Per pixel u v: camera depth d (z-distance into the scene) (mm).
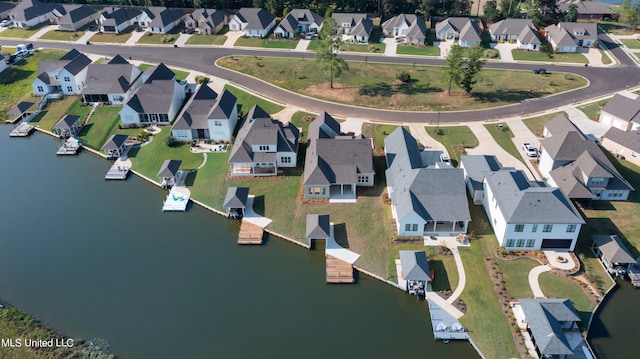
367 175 86812
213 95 114250
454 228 76812
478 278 68562
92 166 98812
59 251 76188
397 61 144000
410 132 105250
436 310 63969
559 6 178875
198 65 140750
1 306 65438
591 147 86438
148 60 143875
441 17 174375
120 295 67938
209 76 133625
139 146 102625
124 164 97500
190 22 168250
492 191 77125
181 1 181500
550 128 98438
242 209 82875
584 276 68625
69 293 68250
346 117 112062
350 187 88812
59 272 72062
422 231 75875
